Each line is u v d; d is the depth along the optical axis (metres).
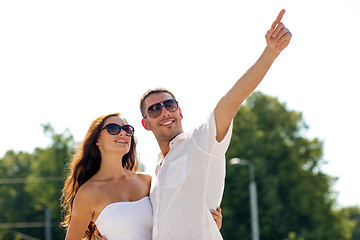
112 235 5.20
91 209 5.30
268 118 42.09
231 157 39.25
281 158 39.78
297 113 42.72
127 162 6.09
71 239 5.36
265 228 37.44
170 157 4.84
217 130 4.52
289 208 38.44
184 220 4.59
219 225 4.72
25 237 49.91
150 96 5.19
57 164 52.72
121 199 5.29
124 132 5.44
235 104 4.38
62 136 54.00
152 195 5.21
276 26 4.14
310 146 41.69
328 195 40.84
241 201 38.06
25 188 51.34
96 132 5.52
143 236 5.18
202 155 4.60
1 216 50.66
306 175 39.72
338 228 39.75
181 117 5.34
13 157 56.97
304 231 37.91
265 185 38.12
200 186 4.59
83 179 5.71
